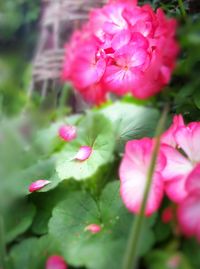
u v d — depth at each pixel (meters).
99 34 0.31
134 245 0.16
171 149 0.22
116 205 0.23
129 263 0.16
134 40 0.28
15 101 0.38
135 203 0.20
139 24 0.28
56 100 0.39
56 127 0.34
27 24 0.69
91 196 0.25
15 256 0.22
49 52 0.43
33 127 0.35
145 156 0.21
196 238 0.18
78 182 0.28
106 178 0.28
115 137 0.29
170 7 0.35
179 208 0.19
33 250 0.22
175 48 0.25
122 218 0.22
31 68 0.43
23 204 0.27
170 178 0.21
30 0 0.69
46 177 0.29
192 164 0.22
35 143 0.33
